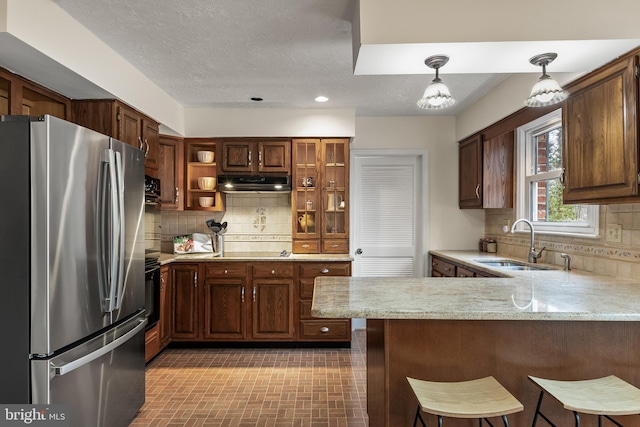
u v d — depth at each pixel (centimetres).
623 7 177
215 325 360
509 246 368
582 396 142
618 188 190
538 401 161
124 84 270
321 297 176
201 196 415
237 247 425
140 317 234
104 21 215
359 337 396
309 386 278
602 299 170
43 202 157
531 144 342
